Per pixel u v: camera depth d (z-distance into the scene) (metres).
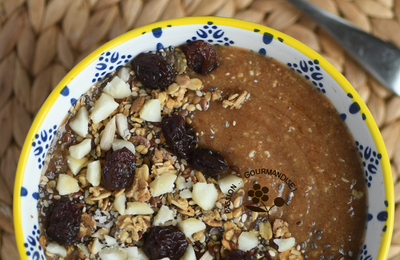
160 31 0.26
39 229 0.27
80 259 0.27
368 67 0.30
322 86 0.27
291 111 0.28
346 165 0.27
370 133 0.26
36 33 0.30
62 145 0.27
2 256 0.30
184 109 0.28
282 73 0.28
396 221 0.30
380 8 0.31
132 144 0.27
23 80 0.30
